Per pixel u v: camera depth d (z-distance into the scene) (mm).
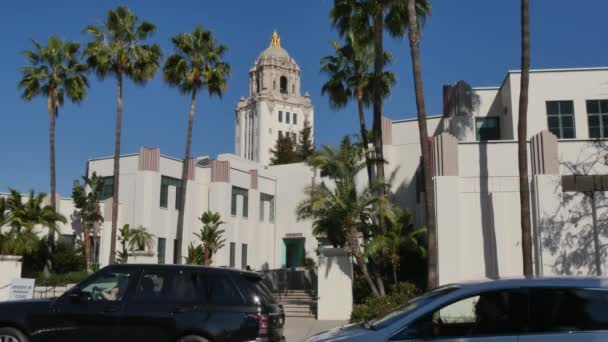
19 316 8539
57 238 29844
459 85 28719
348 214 19688
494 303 6207
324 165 20266
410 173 30188
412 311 6414
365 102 26234
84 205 30031
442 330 6180
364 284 21953
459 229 20406
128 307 8492
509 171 20812
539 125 24531
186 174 30562
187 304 8453
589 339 5840
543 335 5938
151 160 32156
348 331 6793
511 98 24984
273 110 111688
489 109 28438
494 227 20312
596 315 5973
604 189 19422
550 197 19438
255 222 38219
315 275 28938
